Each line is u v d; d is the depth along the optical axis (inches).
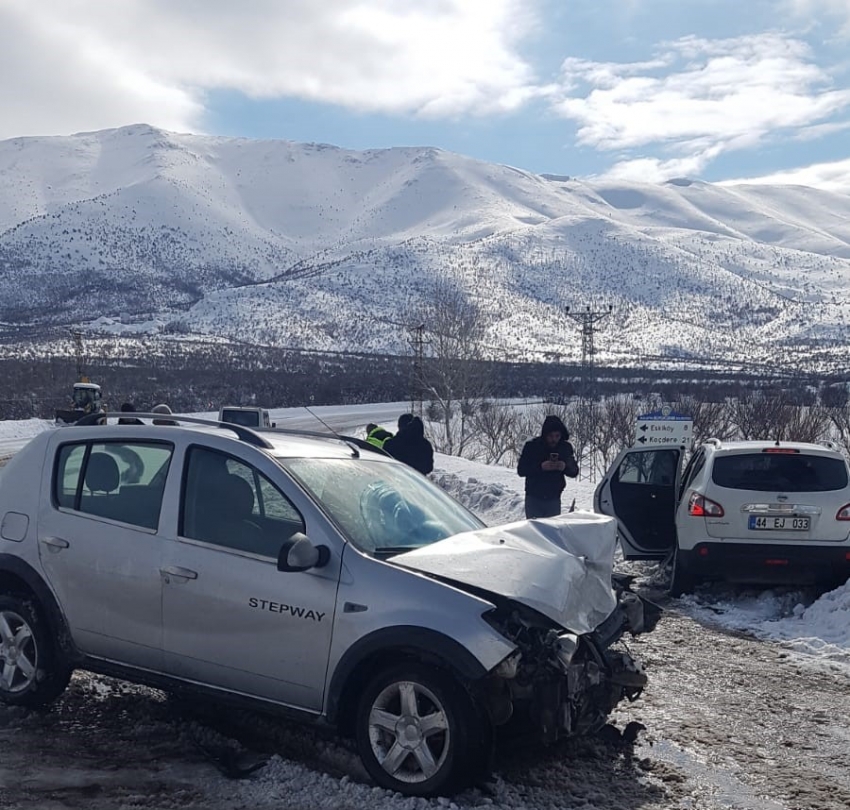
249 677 191.3
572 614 186.2
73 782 179.9
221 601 193.5
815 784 192.9
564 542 206.8
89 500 218.1
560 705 176.4
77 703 224.4
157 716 217.0
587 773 191.6
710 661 287.0
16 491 227.1
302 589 186.4
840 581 354.9
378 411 2554.1
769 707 243.9
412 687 176.6
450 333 1745.8
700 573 360.8
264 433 229.3
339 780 181.5
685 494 371.2
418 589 178.7
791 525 353.1
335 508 199.6
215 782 181.6
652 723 226.1
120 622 205.9
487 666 169.9
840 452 369.1
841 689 262.4
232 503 202.1
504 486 669.9
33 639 217.5
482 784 178.5
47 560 216.4
